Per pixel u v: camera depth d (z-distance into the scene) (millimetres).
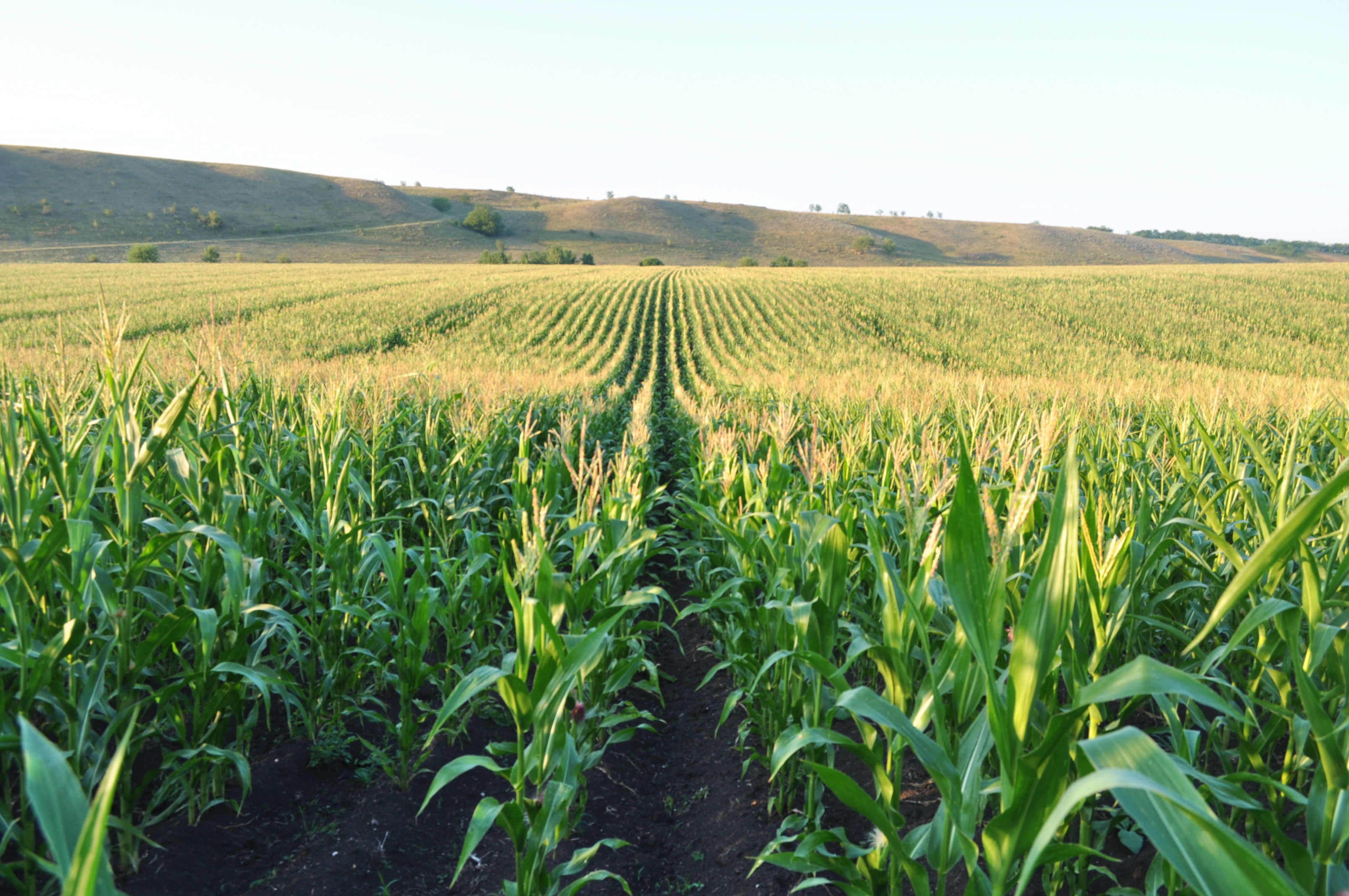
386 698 4574
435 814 3596
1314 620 2180
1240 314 43062
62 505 3023
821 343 34625
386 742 4125
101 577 2746
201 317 32156
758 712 4062
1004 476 4719
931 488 4113
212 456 3729
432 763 3957
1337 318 41656
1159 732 2725
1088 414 7855
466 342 32281
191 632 3402
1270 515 3521
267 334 28875
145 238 101812
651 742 4652
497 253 106000
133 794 2893
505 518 5898
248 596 3469
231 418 4051
